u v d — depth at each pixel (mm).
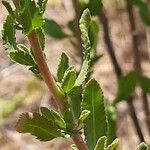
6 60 997
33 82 988
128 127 849
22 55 243
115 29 1060
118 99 484
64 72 267
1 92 1006
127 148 830
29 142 933
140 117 810
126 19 1040
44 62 235
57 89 246
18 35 738
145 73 961
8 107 977
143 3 553
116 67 604
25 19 218
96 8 333
